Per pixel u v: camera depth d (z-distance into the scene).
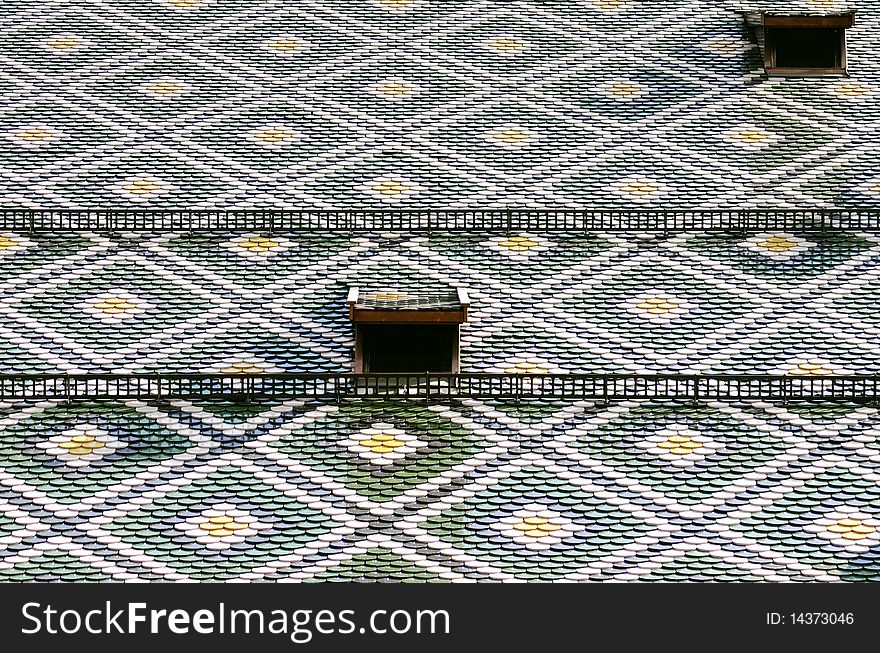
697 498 28.58
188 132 38.47
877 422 30.25
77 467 29.23
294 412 30.66
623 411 30.62
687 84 39.72
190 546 27.55
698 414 30.52
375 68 40.12
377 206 36.34
